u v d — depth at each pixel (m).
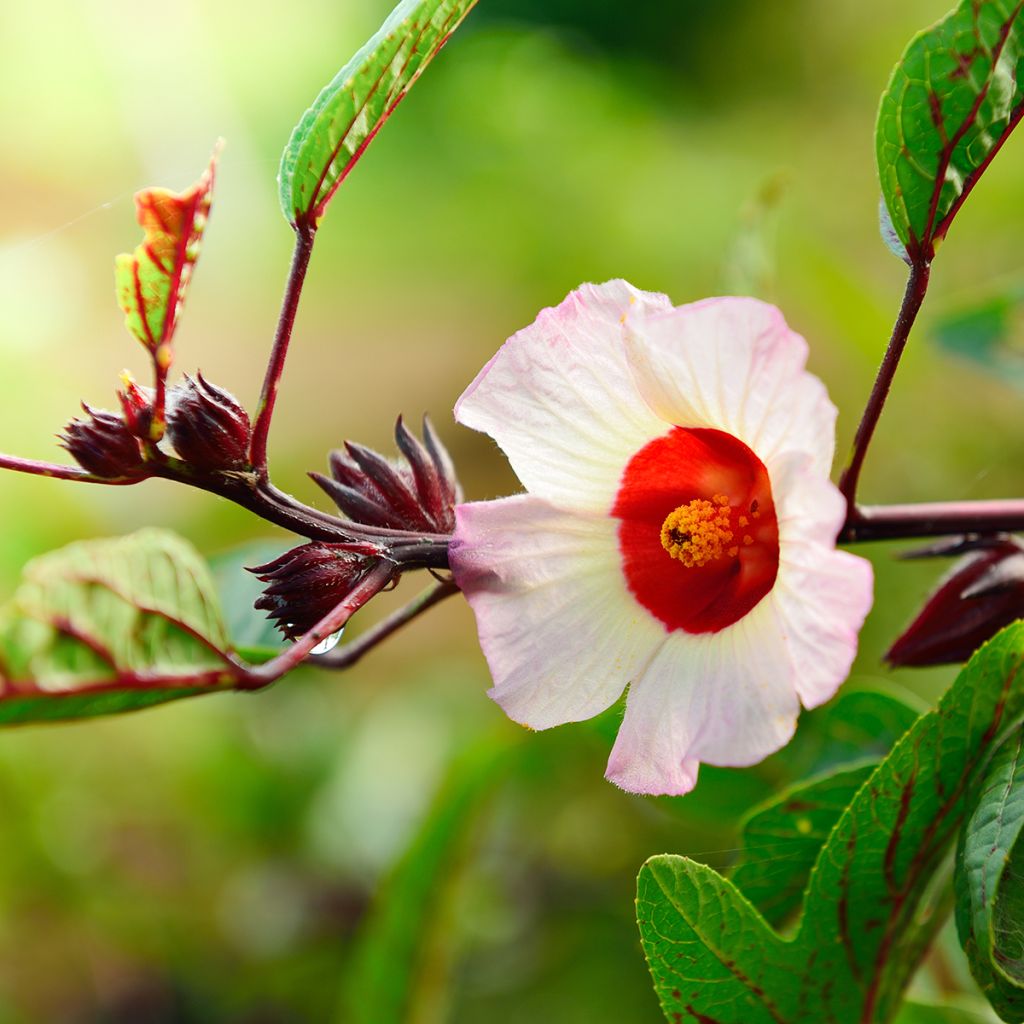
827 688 0.70
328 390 2.76
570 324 0.74
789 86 2.76
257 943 1.26
